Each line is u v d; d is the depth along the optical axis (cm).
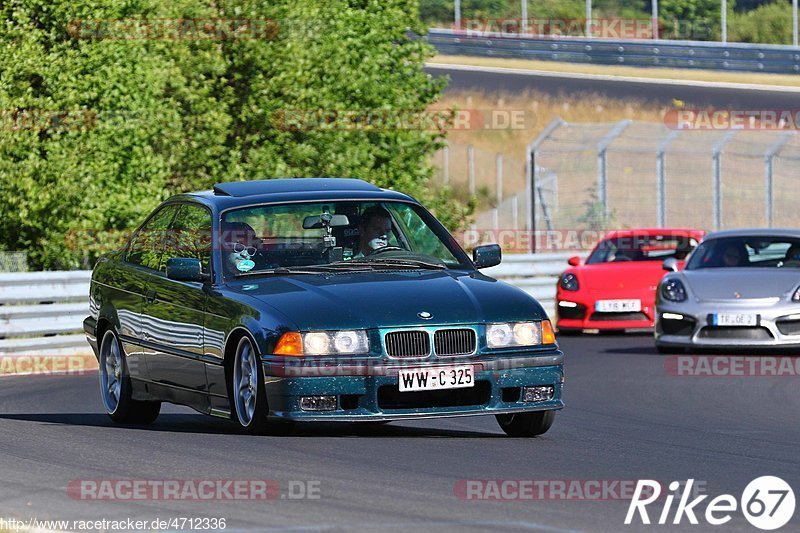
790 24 14438
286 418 1827
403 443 1884
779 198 9425
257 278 2006
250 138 5278
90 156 4575
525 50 13812
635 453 1844
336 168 5419
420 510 1385
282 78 5219
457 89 12462
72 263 4684
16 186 4444
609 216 8744
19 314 3603
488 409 1861
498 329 1883
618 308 4194
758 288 3456
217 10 5191
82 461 1723
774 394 2720
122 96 4622
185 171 5131
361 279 1964
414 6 6291
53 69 4522
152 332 2150
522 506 1415
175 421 2297
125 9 4794
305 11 5369
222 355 1944
